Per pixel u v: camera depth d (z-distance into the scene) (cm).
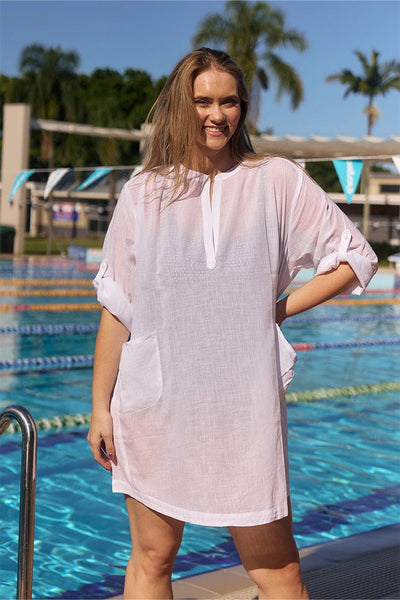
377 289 1836
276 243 179
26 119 2500
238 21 2844
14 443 515
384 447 534
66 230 4228
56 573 321
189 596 264
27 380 729
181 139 181
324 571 284
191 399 176
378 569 286
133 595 192
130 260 185
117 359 191
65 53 3681
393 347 1009
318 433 567
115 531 371
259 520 175
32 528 193
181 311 176
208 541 361
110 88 4906
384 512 407
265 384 176
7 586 304
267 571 183
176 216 179
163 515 184
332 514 403
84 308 1324
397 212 3156
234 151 188
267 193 180
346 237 180
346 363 869
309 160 820
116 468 189
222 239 177
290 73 2836
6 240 2520
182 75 181
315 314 1343
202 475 176
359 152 2111
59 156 3956
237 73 183
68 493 424
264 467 175
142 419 180
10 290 1527
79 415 588
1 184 2552
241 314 175
